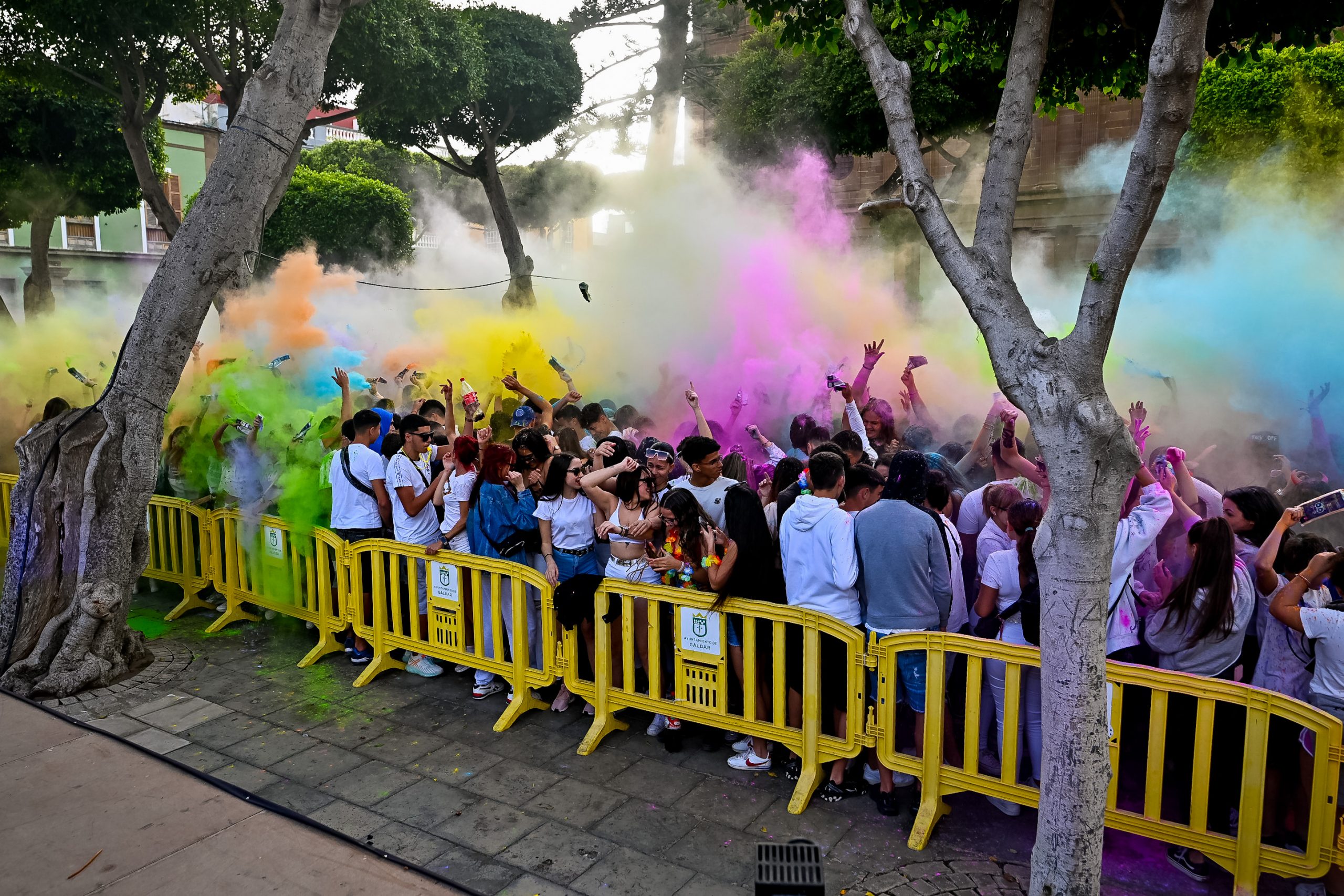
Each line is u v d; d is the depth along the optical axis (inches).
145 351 226.4
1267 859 128.0
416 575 218.5
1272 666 147.0
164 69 490.9
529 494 206.1
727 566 169.0
